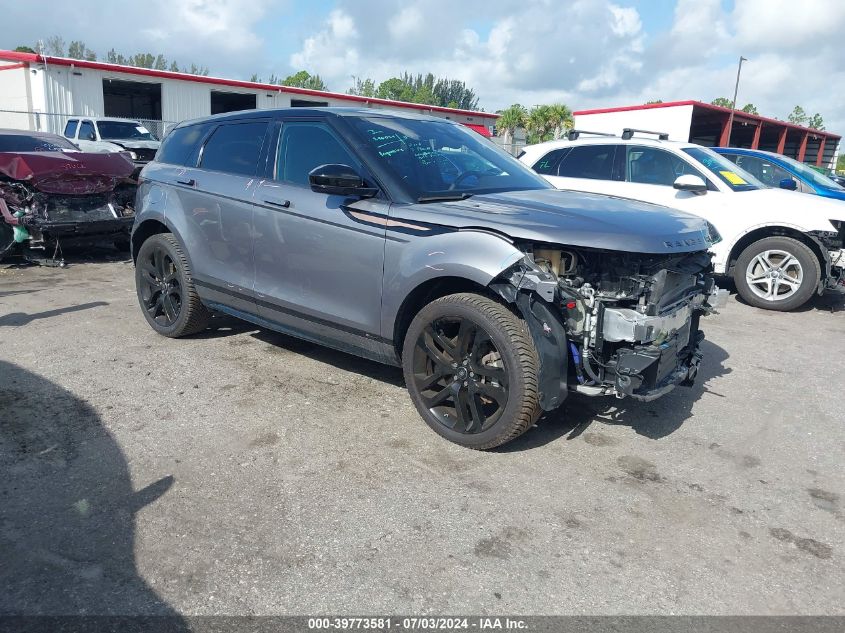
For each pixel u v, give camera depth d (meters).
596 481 3.35
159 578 2.54
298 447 3.60
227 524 2.89
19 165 7.94
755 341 6.05
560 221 3.40
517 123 39.50
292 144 4.40
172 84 26.58
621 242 3.22
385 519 2.96
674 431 3.97
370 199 3.87
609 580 2.60
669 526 2.98
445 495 3.16
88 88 24.28
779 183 8.59
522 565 2.67
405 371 3.80
